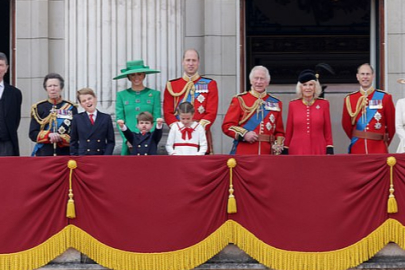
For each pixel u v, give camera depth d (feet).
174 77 163.12
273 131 150.92
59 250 139.64
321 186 139.95
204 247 139.64
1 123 150.30
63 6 175.73
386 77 173.27
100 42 162.20
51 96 150.41
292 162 140.15
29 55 175.32
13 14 176.45
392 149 168.86
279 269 139.74
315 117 149.07
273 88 184.85
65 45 165.07
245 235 139.74
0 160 139.85
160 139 153.28
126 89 156.66
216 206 139.85
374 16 176.04
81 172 139.95
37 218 139.74
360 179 139.95
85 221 139.95
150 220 139.74
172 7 163.63
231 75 174.09
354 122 152.87
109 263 139.44
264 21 184.96
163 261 139.44
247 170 140.15
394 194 139.95
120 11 162.20
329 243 139.85
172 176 139.95
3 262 139.23
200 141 147.54
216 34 173.88
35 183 139.74
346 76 185.68
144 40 162.30
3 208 139.44
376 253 140.87
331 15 185.88
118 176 139.85
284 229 139.85
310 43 185.68
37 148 150.41
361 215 139.95
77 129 147.02
